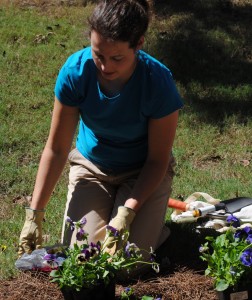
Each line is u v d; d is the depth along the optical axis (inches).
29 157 246.7
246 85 310.5
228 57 339.0
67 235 166.4
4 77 311.9
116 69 142.9
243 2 406.9
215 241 149.1
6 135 258.8
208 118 279.1
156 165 162.2
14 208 210.1
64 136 164.2
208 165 244.7
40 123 270.8
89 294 141.7
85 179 173.3
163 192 169.2
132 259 146.9
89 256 143.2
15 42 350.9
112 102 156.6
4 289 156.9
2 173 232.1
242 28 371.9
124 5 138.7
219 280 141.6
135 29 138.9
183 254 176.4
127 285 159.8
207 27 369.7
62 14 387.9
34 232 161.9
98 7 139.8
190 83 310.3
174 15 383.2
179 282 159.3
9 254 176.2
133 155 168.1
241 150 255.4
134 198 159.5
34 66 324.2
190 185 225.8
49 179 164.7
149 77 154.8
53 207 206.1
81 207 168.9
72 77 156.2
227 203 192.4
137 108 157.6
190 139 261.9
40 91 299.3
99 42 138.7
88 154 173.3
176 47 343.3
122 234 153.8
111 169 171.2
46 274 160.4
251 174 236.2
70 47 346.6
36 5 402.0
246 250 140.6
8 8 396.2
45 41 353.1
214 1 403.9
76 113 163.2
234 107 289.3
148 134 162.1
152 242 164.6
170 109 157.5
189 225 191.8
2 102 287.1
